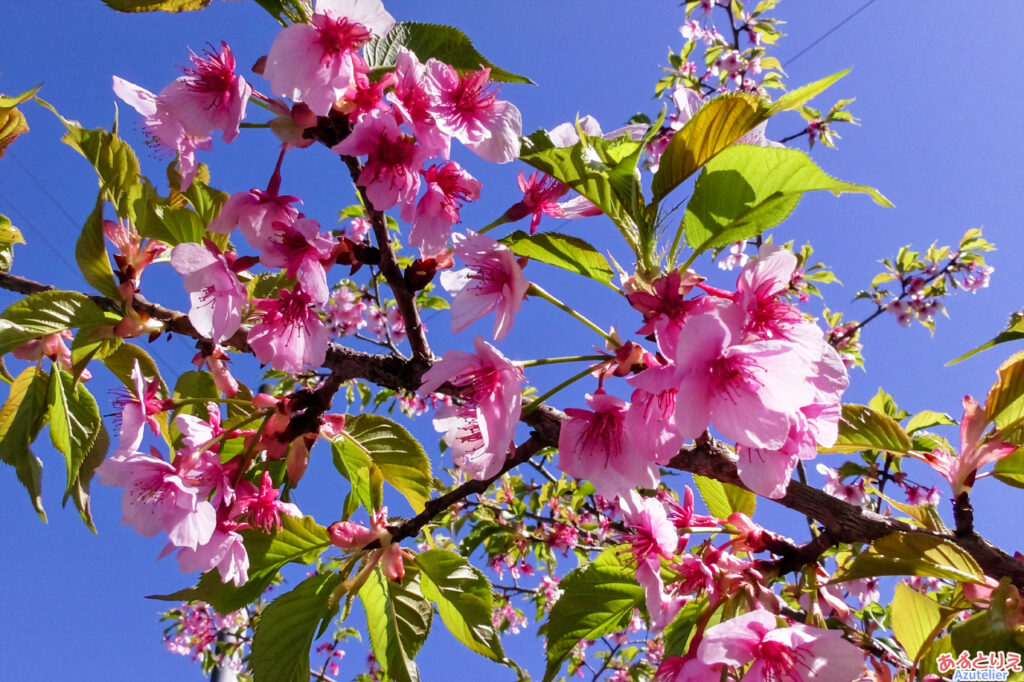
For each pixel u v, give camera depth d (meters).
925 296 0.83
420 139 0.20
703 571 0.22
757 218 0.19
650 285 0.20
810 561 0.22
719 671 0.21
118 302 0.23
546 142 0.22
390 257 0.21
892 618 0.22
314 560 0.24
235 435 0.23
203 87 0.21
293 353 0.22
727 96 0.19
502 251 0.20
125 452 0.22
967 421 0.23
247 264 0.22
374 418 0.25
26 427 0.23
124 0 0.21
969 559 0.20
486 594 0.23
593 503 0.74
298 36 0.19
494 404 0.20
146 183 0.23
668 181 0.20
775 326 0.18
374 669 0.91
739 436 0.18
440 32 0.21
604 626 0.24
